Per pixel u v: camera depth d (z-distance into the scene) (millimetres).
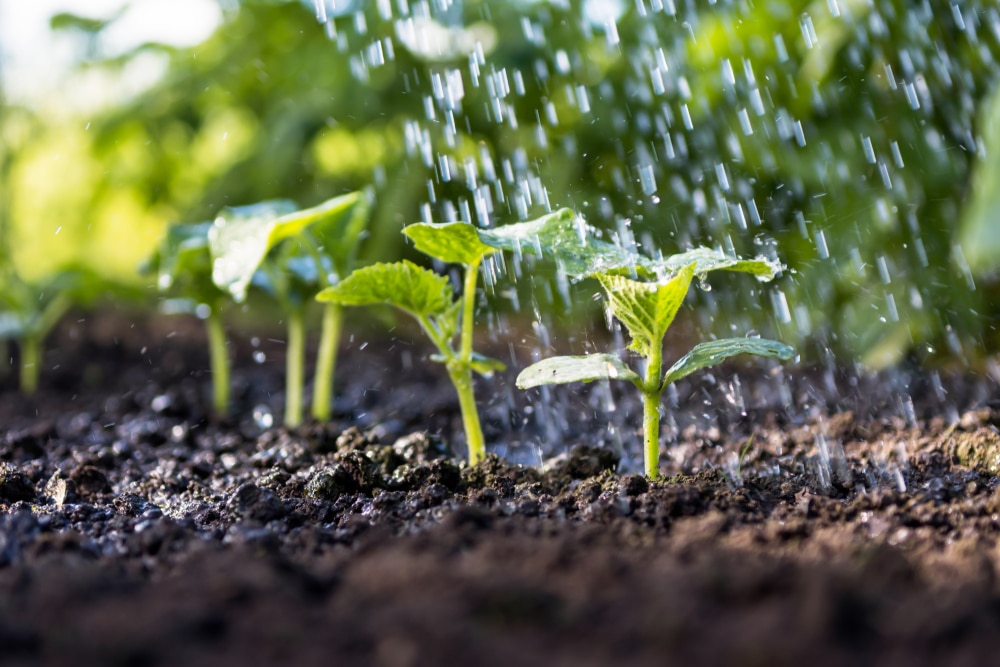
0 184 4957
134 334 4309
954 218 2844
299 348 2420
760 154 3260
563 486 1555
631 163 3607
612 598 851
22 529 1194
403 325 4176
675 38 3559
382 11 3949
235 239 1883
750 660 724
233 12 4305
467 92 3893
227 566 979
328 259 2318
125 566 1074
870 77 2973
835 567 929
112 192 5305
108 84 4809
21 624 817
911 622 789
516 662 735
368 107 4027
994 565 1017
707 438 2021
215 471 1872
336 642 772
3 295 3178
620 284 1359
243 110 4512
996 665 721
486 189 3840
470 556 992
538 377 1407
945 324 2748
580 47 3805
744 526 1194
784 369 2779
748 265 1378
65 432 2445
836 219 3043
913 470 1629
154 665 736
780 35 3189
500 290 3613
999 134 670
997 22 2676
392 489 1540
